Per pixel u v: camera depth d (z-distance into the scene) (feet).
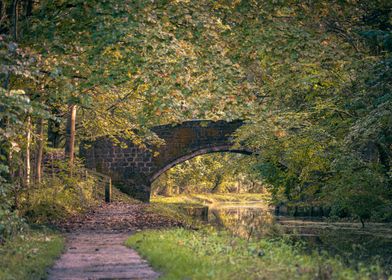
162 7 73.26
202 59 72.95
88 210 109.91
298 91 108.78
